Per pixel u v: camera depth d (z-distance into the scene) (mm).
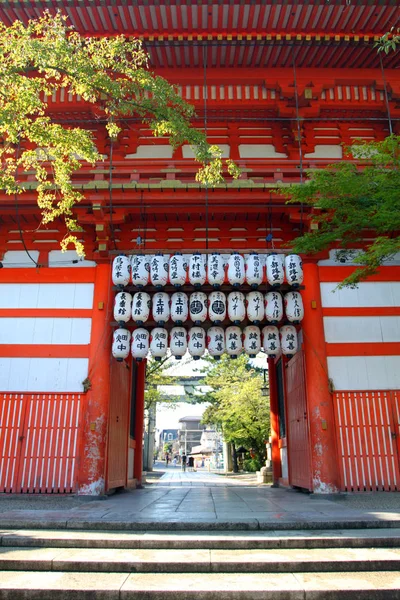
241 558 6316
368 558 6273
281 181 13805
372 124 15914
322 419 12828
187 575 6000
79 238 14320
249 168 14102
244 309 13070
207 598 5387
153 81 11656
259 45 14469
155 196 13367
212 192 13367
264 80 15266
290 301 13141
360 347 13508
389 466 12641
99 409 12859
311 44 14336
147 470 42219
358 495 12305
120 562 6172
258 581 5727
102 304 13570
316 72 15172
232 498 12453
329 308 13812
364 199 11195
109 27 14234
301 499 12039
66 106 15312
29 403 12984
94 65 11492
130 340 13344
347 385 13211
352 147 11688
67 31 14000
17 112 10695
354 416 12992
